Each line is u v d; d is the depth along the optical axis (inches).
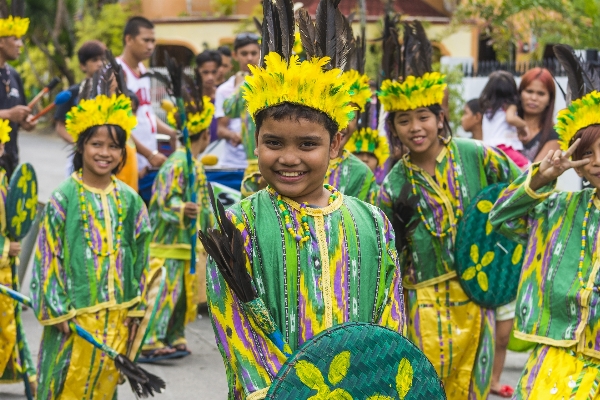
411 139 278.4
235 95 501.7
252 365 157.8
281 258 163.5
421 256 283.3
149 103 487.5
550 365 218.4
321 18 178.4
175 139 534.6
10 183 323.6
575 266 217.2
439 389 161.9
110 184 294.4
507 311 335.9
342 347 152.8
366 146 334.0
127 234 294.4
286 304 162.9
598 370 213.0
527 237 235.8
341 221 167.5
